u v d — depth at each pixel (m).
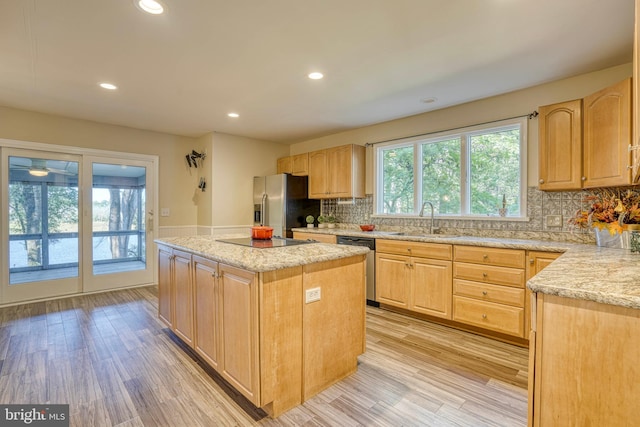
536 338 1.22
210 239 2.94
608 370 1.06
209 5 1.84
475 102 3.50
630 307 1.01
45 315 3.42
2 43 2.26
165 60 2.53
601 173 2.38
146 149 4.74
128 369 2.29
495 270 2.76
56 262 4.06
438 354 2.54
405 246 3.37
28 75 2.79
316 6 1.86
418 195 4.06
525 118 3.13
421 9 1.90
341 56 2.48
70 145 4.09
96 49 2.35
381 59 2.53
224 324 2.00
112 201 4.46
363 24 2.05
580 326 1.12
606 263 1.68
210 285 2.14
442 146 3.86
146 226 4.75
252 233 2.89
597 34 2.16
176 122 4.34
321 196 4.86
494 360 2.44
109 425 1.71
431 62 2.58
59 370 2.27
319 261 1.96
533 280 1.26
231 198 5.05
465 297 2.94
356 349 2.28
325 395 1.99
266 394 1.75
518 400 1.93
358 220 4.73
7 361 2.40
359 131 4.71
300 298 1.91
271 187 5.01
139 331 2.99
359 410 1.84
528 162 3.13
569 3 1.83
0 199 3.68
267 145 5.55
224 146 4.98
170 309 2.78
